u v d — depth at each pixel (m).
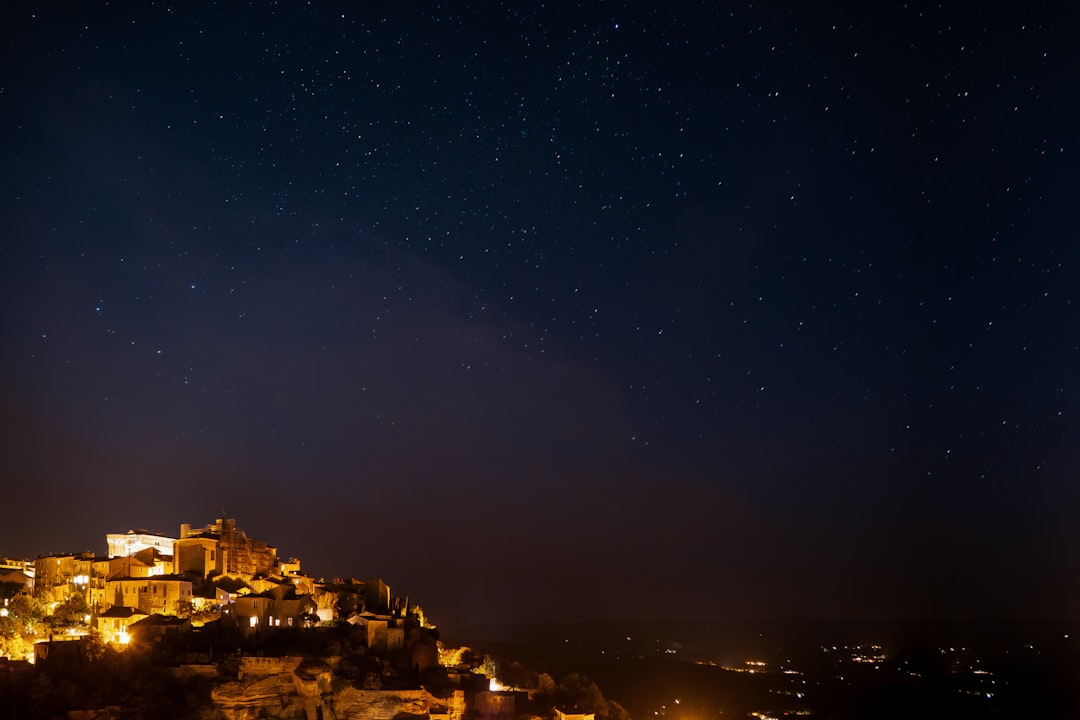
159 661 145.25
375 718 145.25
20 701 136.38
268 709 142.75
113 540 187.62
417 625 187.00
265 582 179.50
